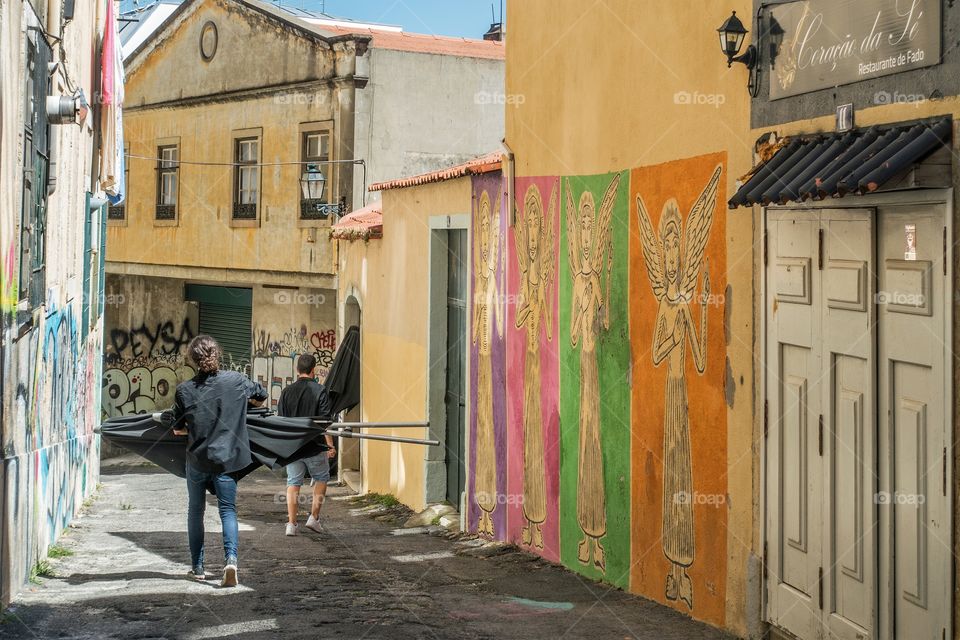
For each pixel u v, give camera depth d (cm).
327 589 847
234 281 2745
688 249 804
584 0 990
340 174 2402
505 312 1188
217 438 820
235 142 2734
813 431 650
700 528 785
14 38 748
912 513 556
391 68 2423
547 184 1073
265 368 2748
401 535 1280
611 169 934
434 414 1452
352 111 2389
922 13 548
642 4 878
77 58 1224
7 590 720
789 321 674
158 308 3125
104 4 1562
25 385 829
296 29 2519
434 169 2475
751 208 721
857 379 604
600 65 958
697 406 791
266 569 940
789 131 678
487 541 1214
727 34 719
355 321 2011
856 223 602
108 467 2677
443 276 1450
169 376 3098
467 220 1312
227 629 683
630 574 895
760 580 708
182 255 2933
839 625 621
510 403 1170
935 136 523
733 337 742
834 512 628
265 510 1584
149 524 1223
